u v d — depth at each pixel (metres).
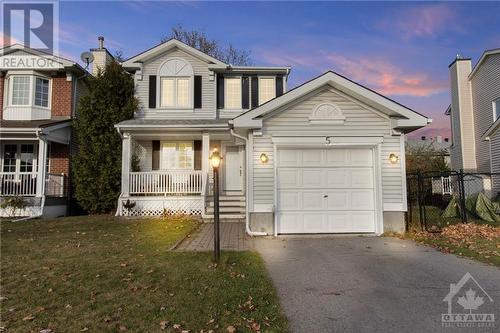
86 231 10.84
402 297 5.09
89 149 16.08
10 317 4.39
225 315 4.43
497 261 6.93
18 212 14.57
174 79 16.92
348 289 5.45
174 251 7.99
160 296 5.08
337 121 10.52
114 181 15.99
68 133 16.98
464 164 22.25
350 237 10.01
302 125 10.50
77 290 5.34
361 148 10.70
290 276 6.14
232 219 13.62
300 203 10.55
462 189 12.58
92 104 16.22
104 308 4.65
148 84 16.80
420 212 11.52
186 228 11.53
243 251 8.02
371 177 10.70
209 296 5.08
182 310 4.58
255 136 10.46
